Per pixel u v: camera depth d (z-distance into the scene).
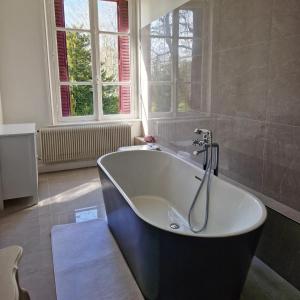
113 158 3.23
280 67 2.04
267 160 2.24
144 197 3.31
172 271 1.62
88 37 4.44
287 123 2.03
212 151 2.69
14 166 3.15
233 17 2.48
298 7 1.87
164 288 1.71
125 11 4.59
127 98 4.86
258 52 2.23
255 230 1.57
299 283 1.94
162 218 2.79
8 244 2.50
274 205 2.17
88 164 4.66
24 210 3.15
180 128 3.60
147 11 4.23
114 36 4.58
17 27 3.95
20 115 4.16
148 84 4.44
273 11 2.06
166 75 3.84
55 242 2.52
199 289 1.63
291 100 1.98
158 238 1.59
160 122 4.15
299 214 1.97
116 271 2.16
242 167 2.53
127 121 4.77
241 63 2.43
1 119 3.91
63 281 2.04
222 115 2.75
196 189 2.66
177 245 1.54
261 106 2.25
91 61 4.52
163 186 3.25
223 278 1.61
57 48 4.30
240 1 2.38
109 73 4.66
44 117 4.30
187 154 3.48
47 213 3.09
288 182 2.06
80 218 2.98
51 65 4.29
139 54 4.68
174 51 3.57
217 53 2.75
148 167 3.41
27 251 2.41
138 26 4.58
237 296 1.73
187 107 3.39
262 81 2.22
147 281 1.82
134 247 1.96
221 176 2.80
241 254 1.57
